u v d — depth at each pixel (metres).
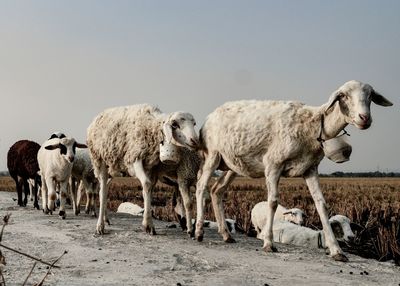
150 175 4.18
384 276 3.11
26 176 6.32
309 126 3.47
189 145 3.83
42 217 5.14
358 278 3.03
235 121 3.67
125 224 4.73
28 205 6.73
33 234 4.11
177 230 4.52
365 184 26.23
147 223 4.11
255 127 3.58
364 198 10.91
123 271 3.08
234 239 3.99
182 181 4.21
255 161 3.63
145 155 4.08
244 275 3.02
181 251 3.54
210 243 3.83
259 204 5.09
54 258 3.35
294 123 3.50
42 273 3.04
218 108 3.83
